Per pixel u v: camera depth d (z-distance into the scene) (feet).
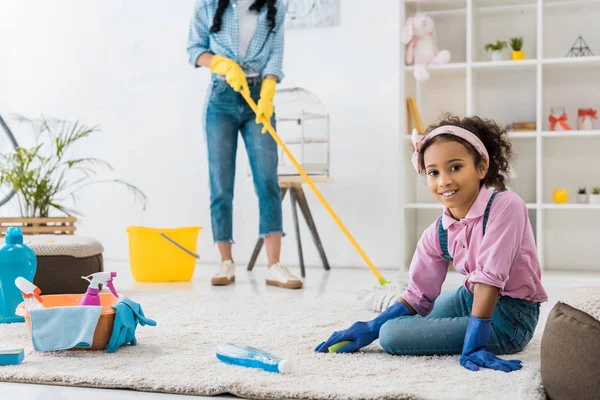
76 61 15.20
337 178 13.67
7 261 7.38
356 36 13.52
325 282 11.24
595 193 12.08
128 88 14.92
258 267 13.75
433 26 12.66
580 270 12.67
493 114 13.07
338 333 5.82
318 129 13.67
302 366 5.23
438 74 13.30
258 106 10.47
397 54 13.32
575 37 12.71
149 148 14.83
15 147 14.43
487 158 5.48
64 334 5.69
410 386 4.59
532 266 5.61
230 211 11.16
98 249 9.94
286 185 12.46
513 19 13.00
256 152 10.87
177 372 5.04
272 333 6.60
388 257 13.46
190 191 14.62
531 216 12.92
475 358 5.19
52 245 9.33
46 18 15.34
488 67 12.26
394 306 5.97
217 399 4.56
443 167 5.41
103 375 4.91
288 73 13.88
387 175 13.44
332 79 13.67
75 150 15.24
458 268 5.76
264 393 4.49
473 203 5.53
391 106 13.39
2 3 15.56
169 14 14.60
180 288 10.50
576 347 4.15
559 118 12.25
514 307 5.63
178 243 11.34
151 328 6.87
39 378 4.96
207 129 11.04
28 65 15.46
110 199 15.08
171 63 14.64
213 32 10.73
